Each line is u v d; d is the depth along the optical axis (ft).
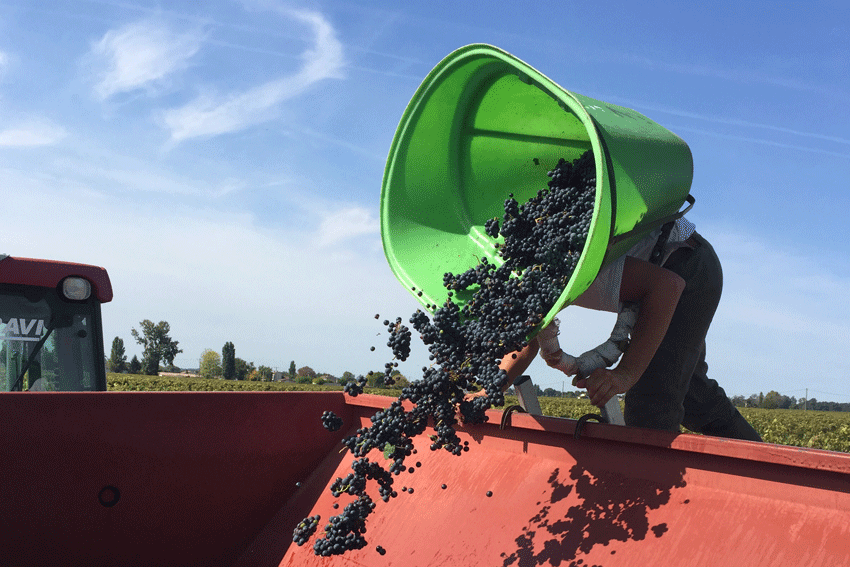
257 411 8.33
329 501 8.03
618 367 6.82
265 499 8.34
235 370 316.81
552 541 5.77
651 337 6.87
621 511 5.49
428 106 7.90
